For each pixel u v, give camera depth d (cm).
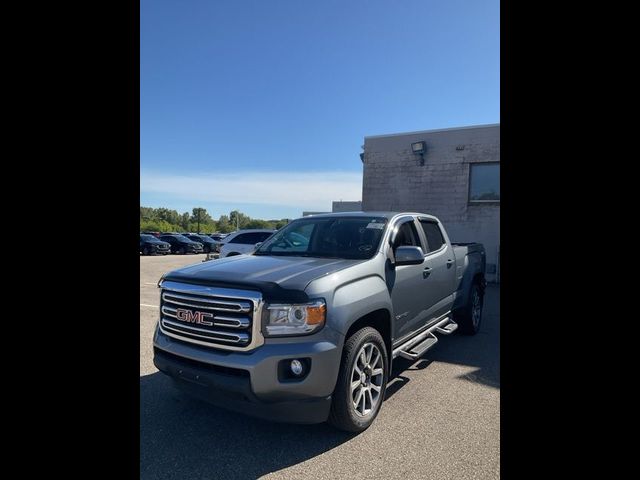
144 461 289
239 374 295
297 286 303
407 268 421
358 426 323
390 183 1526
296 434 328
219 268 354
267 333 295
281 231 493
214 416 359
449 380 447
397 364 502
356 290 335
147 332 648
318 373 292
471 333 643
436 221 559
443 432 330
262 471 280
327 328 300
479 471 277
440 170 1436
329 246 425
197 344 320
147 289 1194
